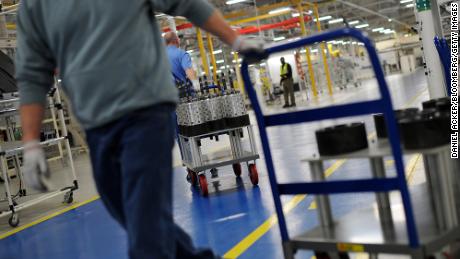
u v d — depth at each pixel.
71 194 6.92
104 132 1.96
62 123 6.85
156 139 1.90
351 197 4.63
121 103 1.90
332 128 2.39
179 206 5.64
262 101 26.59
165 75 2.01
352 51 31.19
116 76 1.92
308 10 27.66
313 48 31.14
